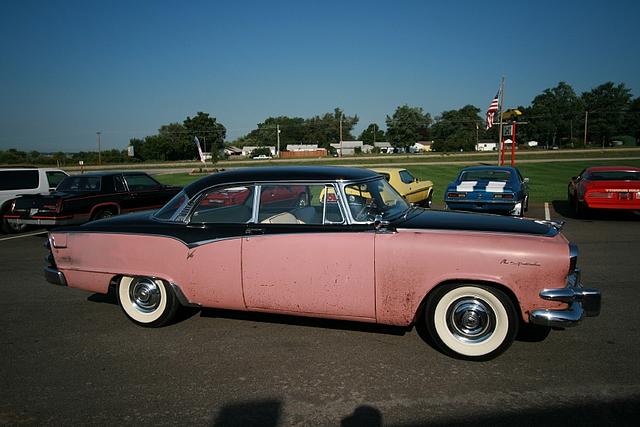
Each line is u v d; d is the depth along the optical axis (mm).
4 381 3689
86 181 11273
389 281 3959
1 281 6879
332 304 4152
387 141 137625
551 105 113625
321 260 4109
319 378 3656
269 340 4414
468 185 12234
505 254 3695
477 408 3191
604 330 4539
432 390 3441
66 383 3645
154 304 4762
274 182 4348
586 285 6062
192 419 3129
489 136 121875
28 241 10586
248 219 4418
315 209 4238
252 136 142875
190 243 4461
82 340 4512
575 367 3764
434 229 3947
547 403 3234
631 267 6980
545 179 25812
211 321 4953
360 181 4289
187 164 66250
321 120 138625
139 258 4637
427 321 4020
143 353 4184
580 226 10922
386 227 3988
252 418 3133
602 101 108062
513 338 3818
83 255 4852
